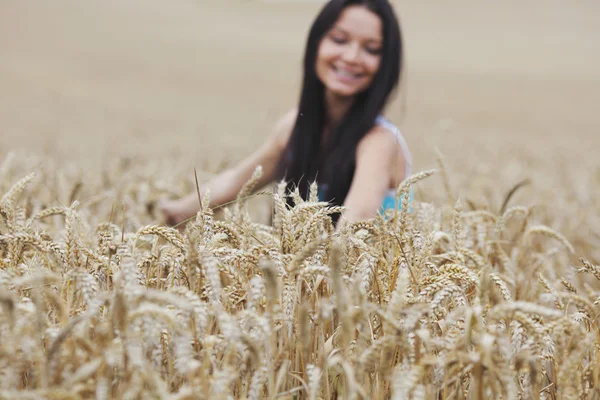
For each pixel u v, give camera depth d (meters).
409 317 1.68
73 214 2.09
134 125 19.08
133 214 3.39
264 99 31.34
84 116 21.27
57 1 66.12
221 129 18.78
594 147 16.98
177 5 78.94
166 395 1.44
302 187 3.66
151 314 1.51
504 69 48.44
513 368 1.82
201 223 2.01
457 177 6.42
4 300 1.42
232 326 1.57
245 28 70.31
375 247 2.21
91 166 6.19
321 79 3.53
